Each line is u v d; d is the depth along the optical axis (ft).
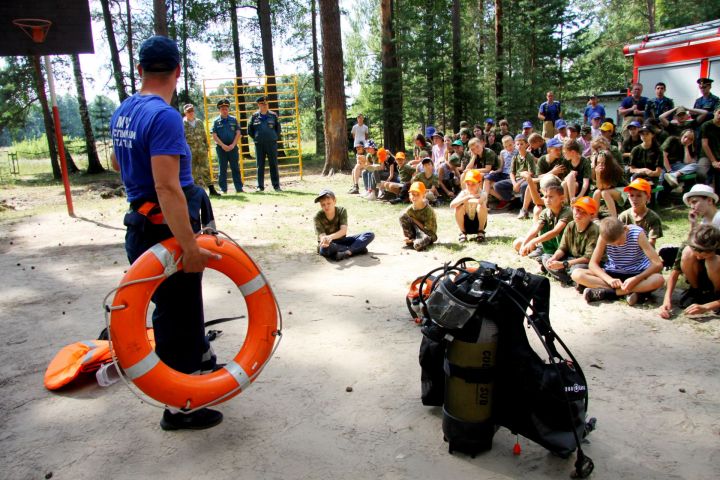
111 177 62.59
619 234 16.29
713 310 15.14
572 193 25.76
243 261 10.39
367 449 9.78
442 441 9.96
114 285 19.74
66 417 11.14
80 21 32.14
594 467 9.06
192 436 10.34
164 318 10.07
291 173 54.75
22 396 12.00
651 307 16.01
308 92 118.52
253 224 29.53
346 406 11.25
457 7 69.97
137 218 9.55
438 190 35.04
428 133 43.78
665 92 37.78
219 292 18.89
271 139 41.63
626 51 40.22
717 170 27.84
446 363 9.32
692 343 13.66
